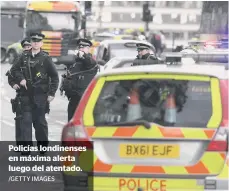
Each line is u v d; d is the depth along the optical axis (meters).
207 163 15.61
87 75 27.61
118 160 15.89
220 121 15.71
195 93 15.95
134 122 15.88
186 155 15.70
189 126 15.78
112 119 16.08
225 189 15.56
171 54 17.25
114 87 16.28
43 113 25.94
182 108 15.93
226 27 45.09
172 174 15.66
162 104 16.02
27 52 25.88
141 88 16.16
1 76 70.12
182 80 16.05
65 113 41.78
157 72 16.11
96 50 50.03
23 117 25.84
